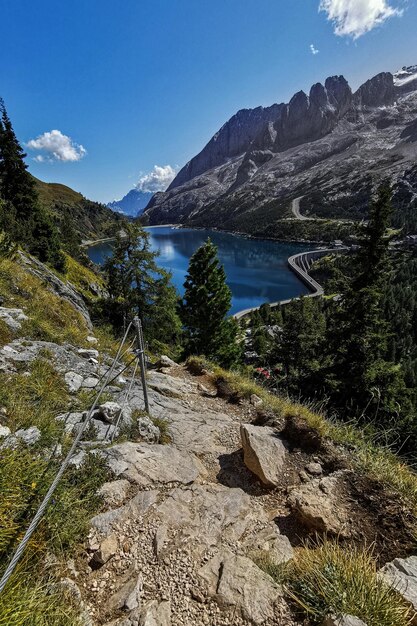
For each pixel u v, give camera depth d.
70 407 5.29
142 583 2.80
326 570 2.77
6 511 2.68
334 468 4.97
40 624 2.10
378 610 2.46
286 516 4.14
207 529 3.59
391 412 11.64
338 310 16.88
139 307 25.97
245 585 2.77
